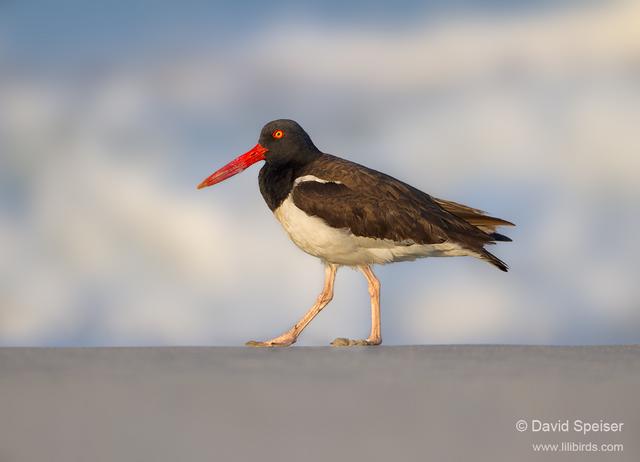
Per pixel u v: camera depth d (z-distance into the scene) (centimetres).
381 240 1043
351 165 1074
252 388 589
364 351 826
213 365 696
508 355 786
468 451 495
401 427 522
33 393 572
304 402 560
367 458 483
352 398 568
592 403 567
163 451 487
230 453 485
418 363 722
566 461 491
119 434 507
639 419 542
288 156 1088
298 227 1065
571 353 810
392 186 1059
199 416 533
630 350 833
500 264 1055
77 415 534
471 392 584
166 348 829
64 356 748
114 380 609
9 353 765
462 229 1056
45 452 485
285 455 483
